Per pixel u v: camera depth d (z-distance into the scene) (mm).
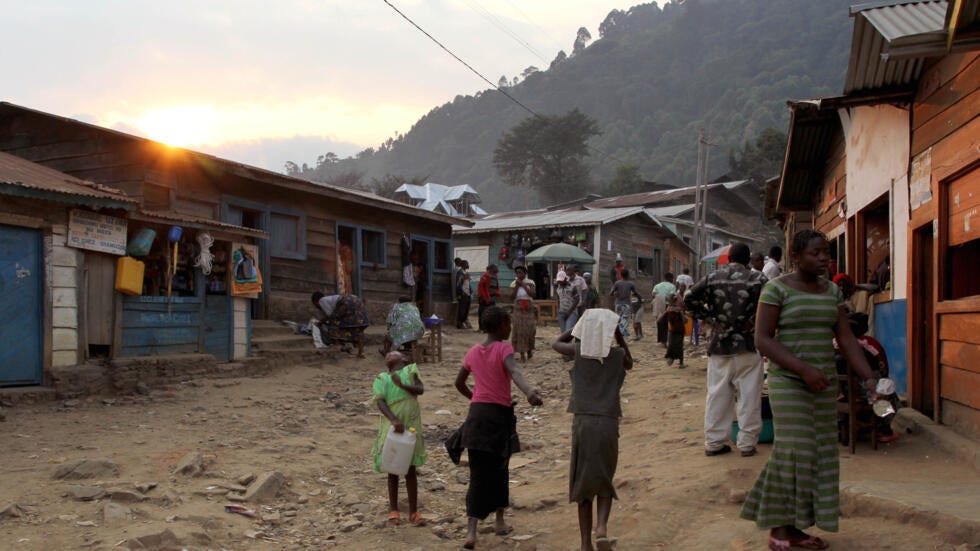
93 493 5801
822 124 11359
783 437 4293
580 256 24844
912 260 7391
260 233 12883
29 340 9453
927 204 7047
